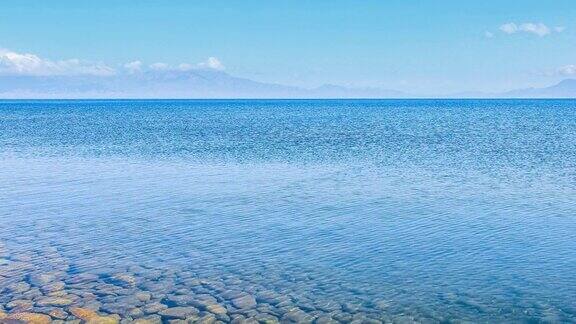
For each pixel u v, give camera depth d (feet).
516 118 399.24
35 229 71.51
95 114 490.08
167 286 50.67
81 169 127.85
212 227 71.87
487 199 90.22
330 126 301.02
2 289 49.75
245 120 376.48
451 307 46.06
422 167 129.59
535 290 49.57
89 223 74.59
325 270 54.85
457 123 331.36
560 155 152.97
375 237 66.69
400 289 49.93
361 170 124.67
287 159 145.18
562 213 79.66
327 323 43.29
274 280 52.16
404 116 449.48
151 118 407.44
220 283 51.44
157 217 77.97
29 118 401.08
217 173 120.67
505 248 62.08
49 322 43.04
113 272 54.39
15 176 117.29
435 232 69.00
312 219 76.02
